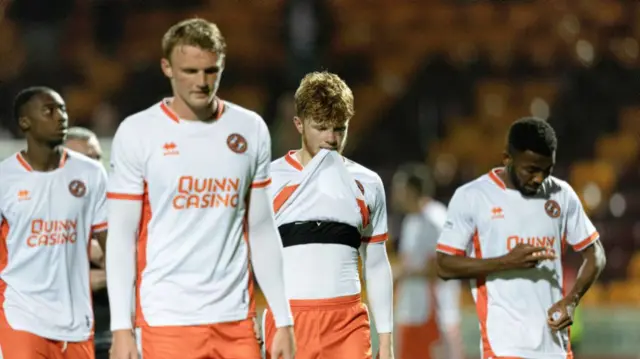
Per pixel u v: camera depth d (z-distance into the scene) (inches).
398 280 1397.6
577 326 1366.9
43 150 761.6
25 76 2743.6
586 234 759.7
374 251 715.4
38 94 758.5
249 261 580.4
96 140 896.9
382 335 711.7
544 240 749.3
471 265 728.3
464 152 2468.0
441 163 2428.6
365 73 2691.9
